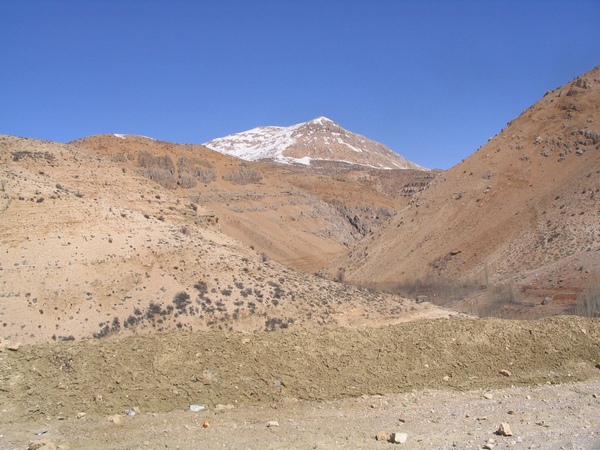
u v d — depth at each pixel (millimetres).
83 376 13445
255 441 10953
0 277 26875
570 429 11711
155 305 28844
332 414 12672
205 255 34250
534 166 68438
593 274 44719
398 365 15602
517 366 16281
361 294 36906
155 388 13391
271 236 101625
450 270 59500
